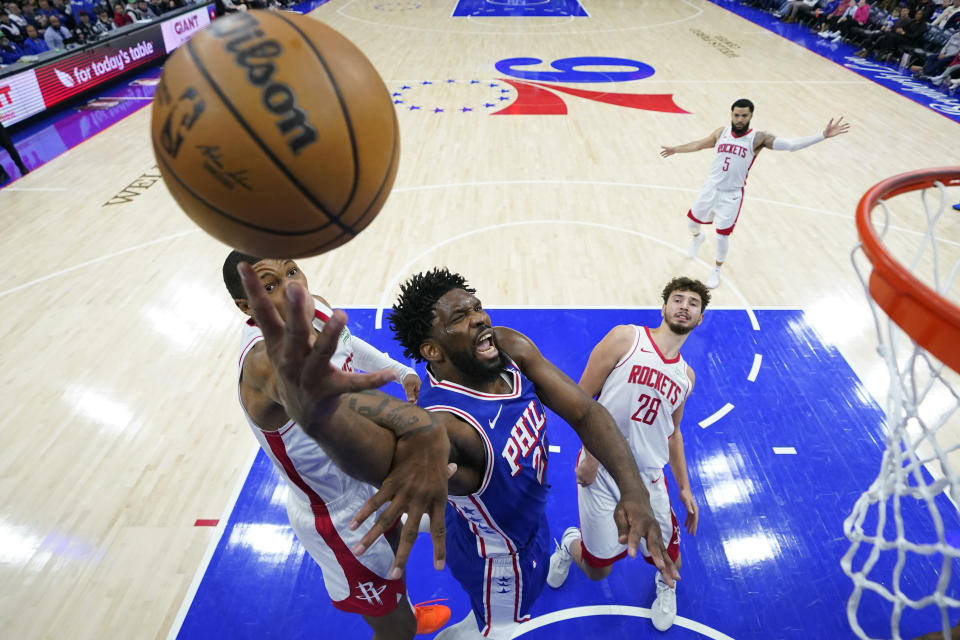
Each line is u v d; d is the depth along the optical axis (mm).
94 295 5809
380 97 1127
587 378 2945
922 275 5934
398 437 1116
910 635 3105
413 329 1989
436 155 8773
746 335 5250
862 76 12508
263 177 1001
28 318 5488
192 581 3402
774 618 3225
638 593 3357
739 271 6129
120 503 3832
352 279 5980
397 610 2811
